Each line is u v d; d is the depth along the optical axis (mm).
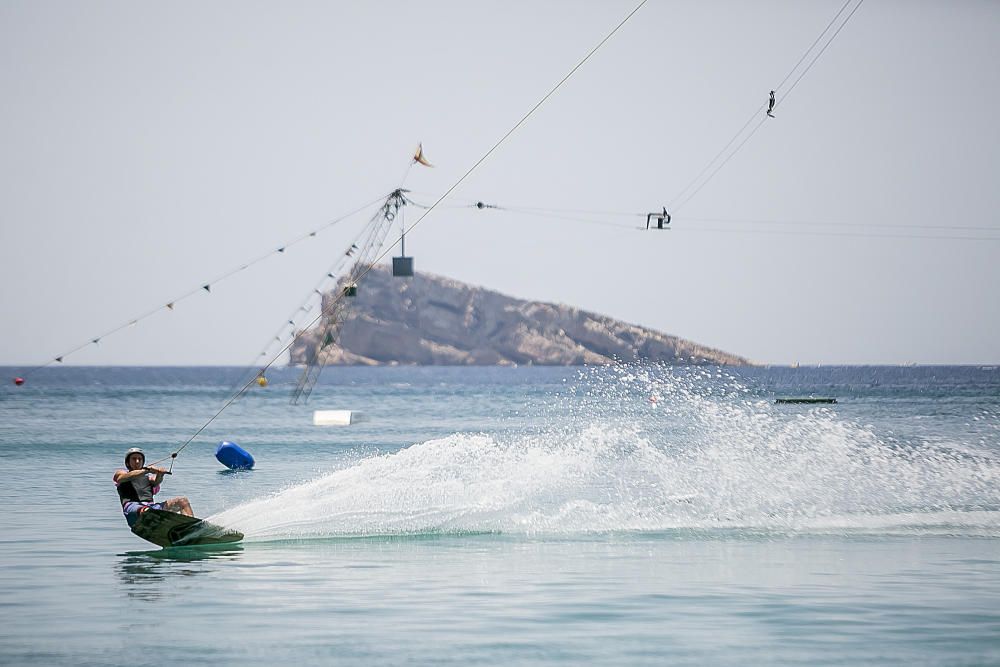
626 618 48594
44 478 117250
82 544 71812
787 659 41594
